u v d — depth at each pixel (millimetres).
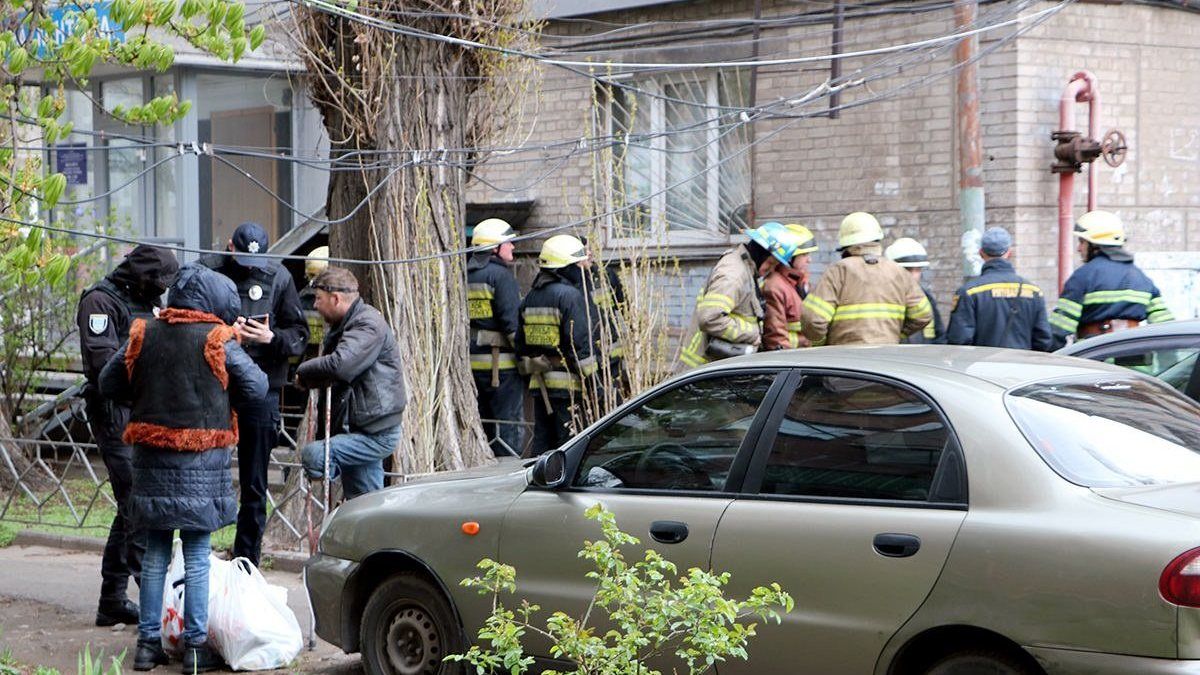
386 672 7836
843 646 6094
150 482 8242
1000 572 5672
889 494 6141
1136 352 9086
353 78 12664
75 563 12141
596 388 12586
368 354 9531
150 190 20797
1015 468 5816
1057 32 14664
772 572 6324
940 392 6195
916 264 13461
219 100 20641
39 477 15008
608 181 13266
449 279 13078
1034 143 14641
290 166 20984
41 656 8906
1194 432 6398
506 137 13922
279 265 10125
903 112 15242
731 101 16562
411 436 12422
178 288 8328
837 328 11531
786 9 15938
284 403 16750
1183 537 5305
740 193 16562
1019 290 12062
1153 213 15273
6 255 8078
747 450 6664
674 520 6695
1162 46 15211
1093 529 5500
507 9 13055
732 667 6449
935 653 5988
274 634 8570
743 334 11625
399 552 7723
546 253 13820
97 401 9547
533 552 7199
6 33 7973
